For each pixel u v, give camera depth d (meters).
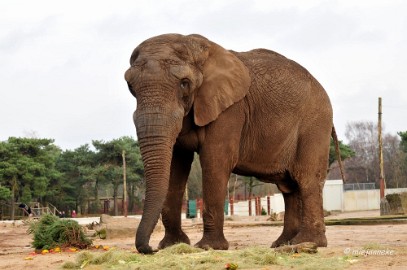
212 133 11.52
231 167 11.72
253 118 12.23
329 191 63.81
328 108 13.33
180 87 10.92
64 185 75.94
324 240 12.62
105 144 76.69
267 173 12.72
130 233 18.70
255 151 12.38
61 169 78.69
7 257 12.33
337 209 63.53
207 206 11.47
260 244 14.98
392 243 13.45
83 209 79.25
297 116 12.79
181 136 11.60
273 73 12.62
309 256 9.80
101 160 77.12
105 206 77.88
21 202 68.75
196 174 72.31
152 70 10.76
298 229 13.20
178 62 10.95
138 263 9.22
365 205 63.75
